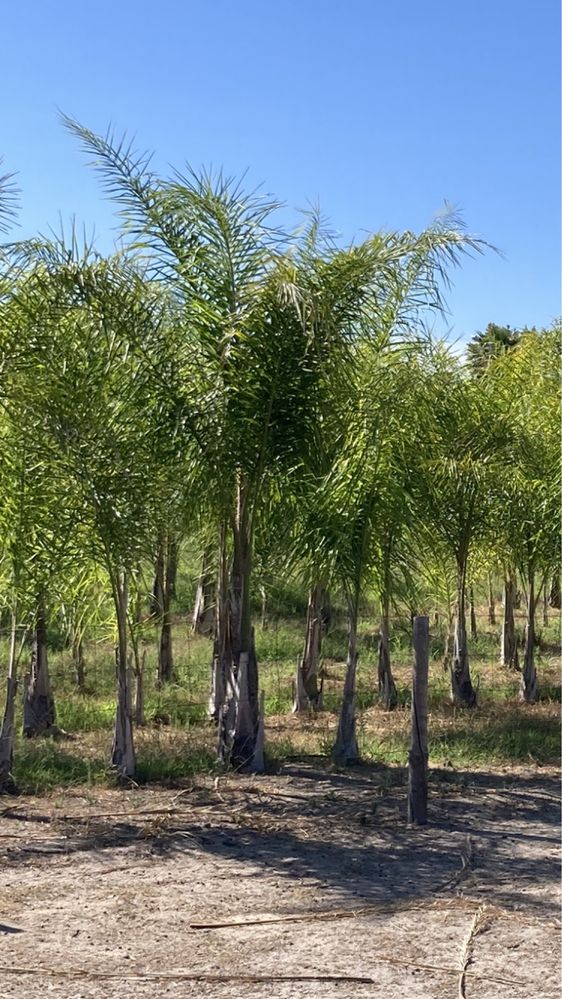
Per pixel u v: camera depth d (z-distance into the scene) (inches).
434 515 523.8
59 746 440.8
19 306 360.8
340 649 765.3
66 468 363.3
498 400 575.8
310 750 447.8
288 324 376.2
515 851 308.7
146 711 530.0
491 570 712.4
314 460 397.7
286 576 430.9
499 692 628.7
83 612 451.5
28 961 221.3
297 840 316.2
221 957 225.1
